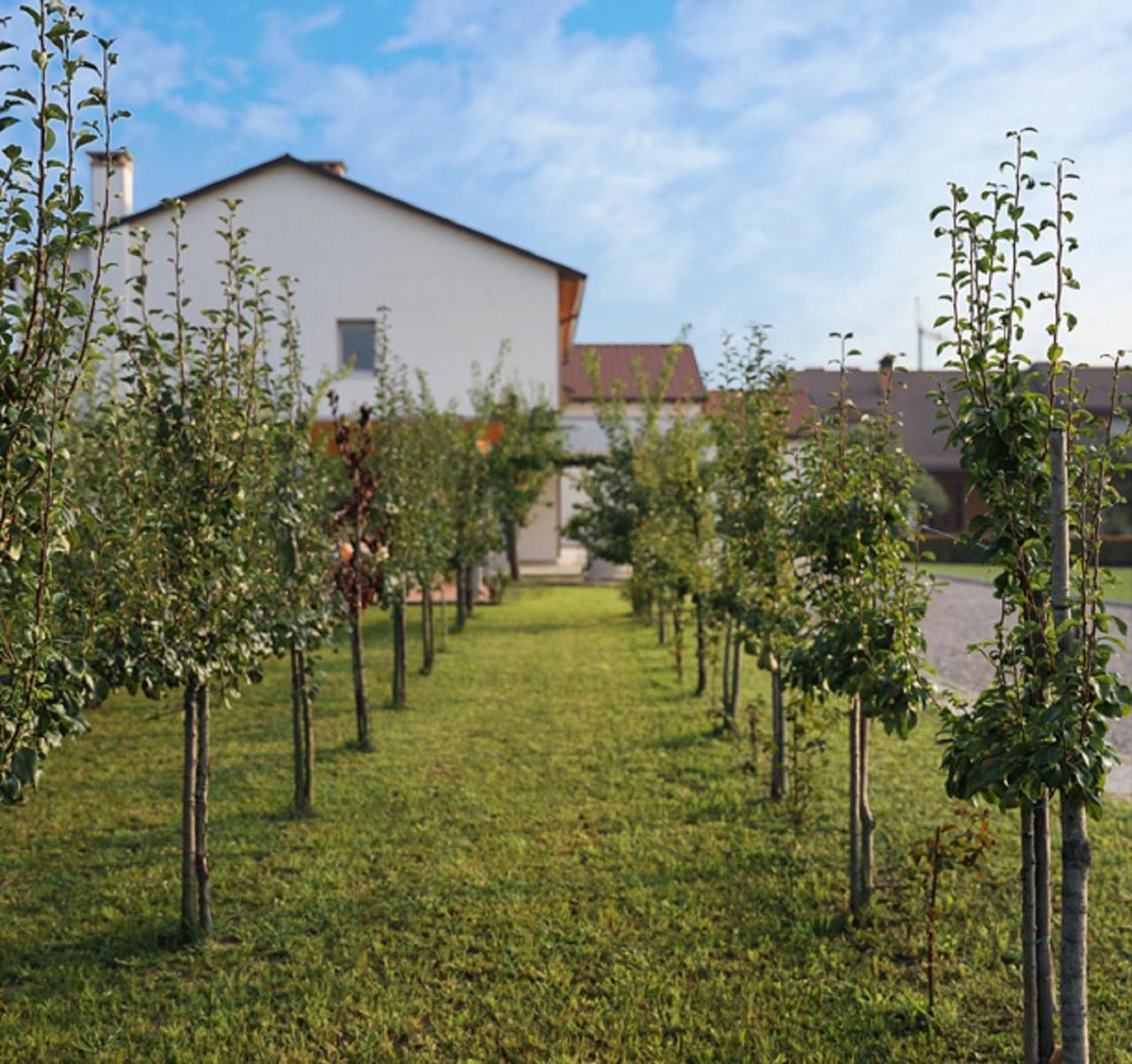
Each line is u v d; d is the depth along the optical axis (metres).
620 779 7.48
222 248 22.98
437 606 19.91
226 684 5.21
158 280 22.58
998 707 3.21
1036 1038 3.53
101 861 6.01
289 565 6.71
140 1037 4.04
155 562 4.66
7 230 3.27
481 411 19.48
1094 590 3.05
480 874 5.65
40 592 3.41
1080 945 3.03
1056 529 3.03
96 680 4.23
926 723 9.34
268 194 23.41
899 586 4.43
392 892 5.44
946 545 34.28
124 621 4.43
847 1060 3.81
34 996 4.37
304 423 7.22
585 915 5.09
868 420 4.81
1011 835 6.11
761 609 6.84
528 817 6.63
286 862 5.89
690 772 7.67
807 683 4.88
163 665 4.52
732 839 6.16
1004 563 3.28
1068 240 3.19
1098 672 3.01
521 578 26.91
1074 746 2.90
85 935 4.96
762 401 7.12
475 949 4.77
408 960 4.65
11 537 3.41
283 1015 4.20
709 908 5.17
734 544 7.76
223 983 4.46
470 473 15.10
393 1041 4.01
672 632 15.70
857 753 5.02
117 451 5.03
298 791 6.84
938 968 4.49
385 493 9.28
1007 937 4.74
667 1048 3.92
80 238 3.39
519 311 24.00
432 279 23.88
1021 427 3.24
